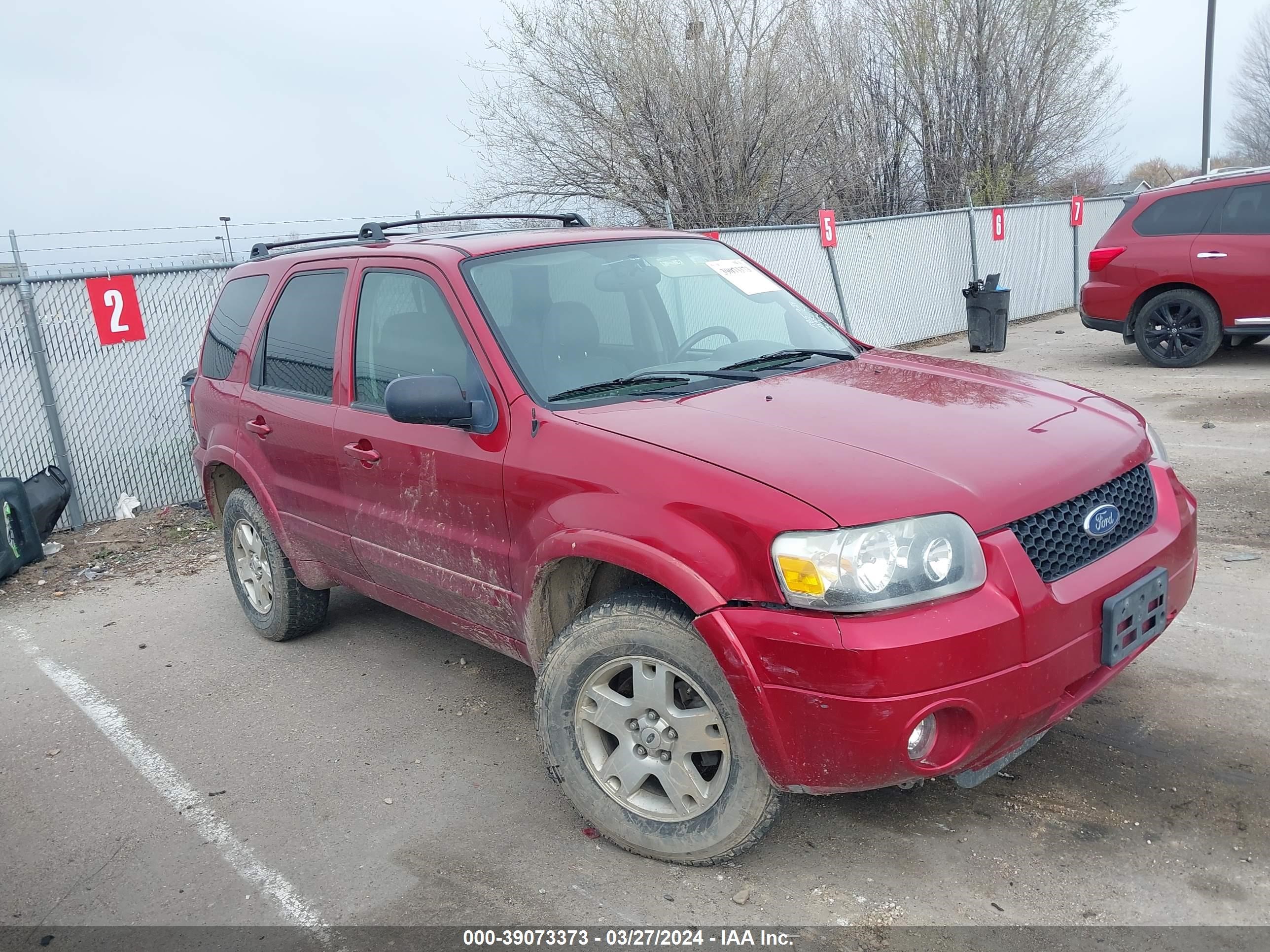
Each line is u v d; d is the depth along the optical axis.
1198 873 2.82
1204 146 23.12
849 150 22.56
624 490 2.87
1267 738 3.49
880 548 2.48
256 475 4.75
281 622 5.07
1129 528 3.00
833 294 13.48
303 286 4.56
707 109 16.98
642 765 3.02
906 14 24.59
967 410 3.14
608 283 3.88
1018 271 17.30
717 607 2.63
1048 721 2.71
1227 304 10.03
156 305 8.19
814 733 2.54
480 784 3.68
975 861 2.96
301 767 3.92
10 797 3.90
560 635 3.11
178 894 3.17
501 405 3.33
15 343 7.57
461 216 4.88
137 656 5.27
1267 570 4.99
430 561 3.71
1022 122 25.11
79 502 7.90
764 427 2.95
